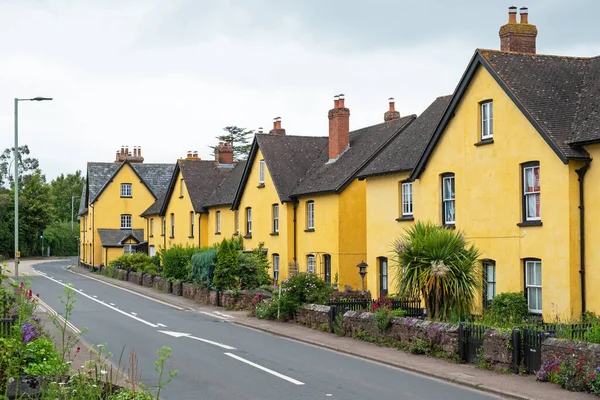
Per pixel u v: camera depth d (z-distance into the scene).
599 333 15.70
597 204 20.89
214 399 14.15
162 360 11.08
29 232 93.50
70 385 11.49
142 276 47.78
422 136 31.39
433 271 20.19
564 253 21.42
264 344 21.89
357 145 39.44
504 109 24.00
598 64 24.55
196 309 33.06
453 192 26.83
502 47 26.84
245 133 95.69
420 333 19.55
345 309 24.42
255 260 35.97
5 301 18.39
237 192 46.53
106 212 73.19
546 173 22.17
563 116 22.66
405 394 14.51
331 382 15.83
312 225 38.94
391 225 30.66
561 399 13.70
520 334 16.44
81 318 28.59
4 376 11.57
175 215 59.09
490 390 14.70
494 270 24.58
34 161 133.50
